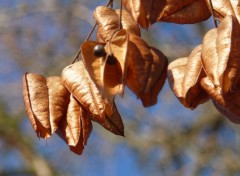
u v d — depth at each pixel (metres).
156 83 0.49
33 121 0.50
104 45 0.46
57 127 0.49
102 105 0.47
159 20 0.51
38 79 0.51
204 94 0.48
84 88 0.48
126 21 0.50
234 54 0.45
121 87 0.45
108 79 0.45
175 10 0.51
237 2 0.51
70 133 0.49
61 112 0.50
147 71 0.47
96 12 0.51
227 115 0.50
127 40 0.46
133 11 0.50
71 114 0.49
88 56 0.46
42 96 0.50
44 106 0.50
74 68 0.49
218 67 0.45
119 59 0.45
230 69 0.45
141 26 0.50
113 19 0.50
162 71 0.48
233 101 0.46
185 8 0.51
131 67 0.47
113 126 0.48
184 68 0.49
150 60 0.47
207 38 0.46
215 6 0.51
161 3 0.51
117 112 0.48
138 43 0.47
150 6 0.50
